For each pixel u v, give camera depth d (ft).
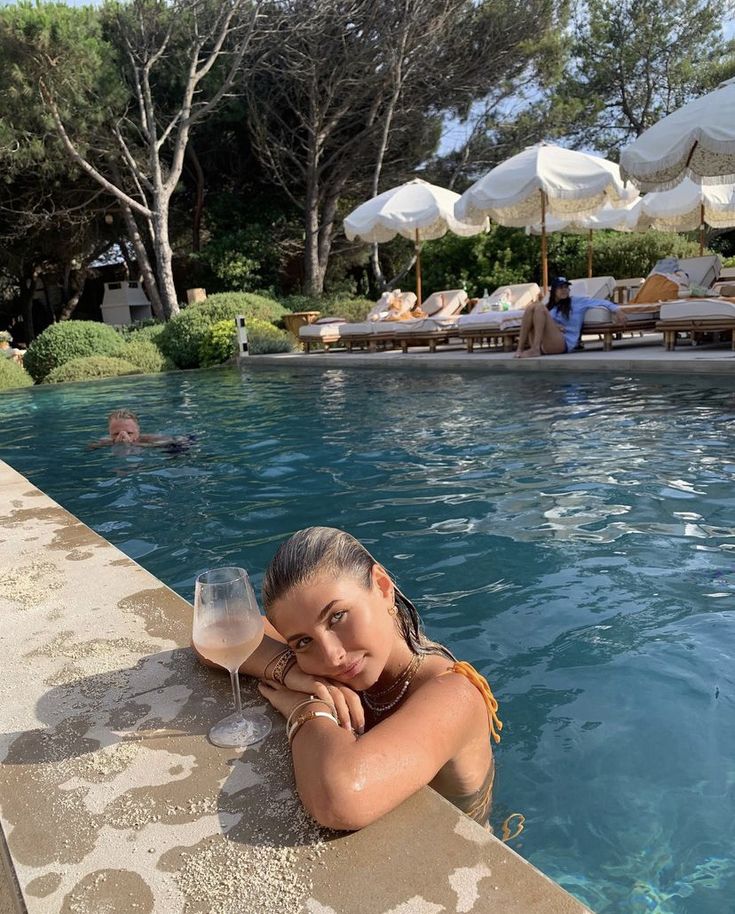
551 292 36.50
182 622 7.59
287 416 27.07
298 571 4.95
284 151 77.00
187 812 4.59
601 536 11.89
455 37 70.03
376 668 5.22
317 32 65.87
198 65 72.13
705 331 32.63
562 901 3.73
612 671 7.95
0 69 56.34
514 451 18.20
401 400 28.43
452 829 4.30
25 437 27.30
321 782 4.31
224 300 61.36
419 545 12.19
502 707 7.44
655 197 46.06
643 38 92.53
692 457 16.11
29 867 4.21
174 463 20.33
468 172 83.20
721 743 6.61
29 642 7.32
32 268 91.20
